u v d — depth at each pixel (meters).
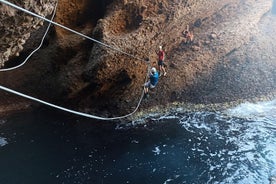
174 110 24.75
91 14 24.34
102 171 19.31
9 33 12.73
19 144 21.22
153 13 22.98
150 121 23.72
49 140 21.77
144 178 18.86
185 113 24.61
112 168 19.55
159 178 18.88
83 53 23.23
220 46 27.81
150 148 21.27
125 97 23.86
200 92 25.91
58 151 20.83
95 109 24.20
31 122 23.31
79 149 21.05
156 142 21.83
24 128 22.70
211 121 24.00
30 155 20.34
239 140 22.12
